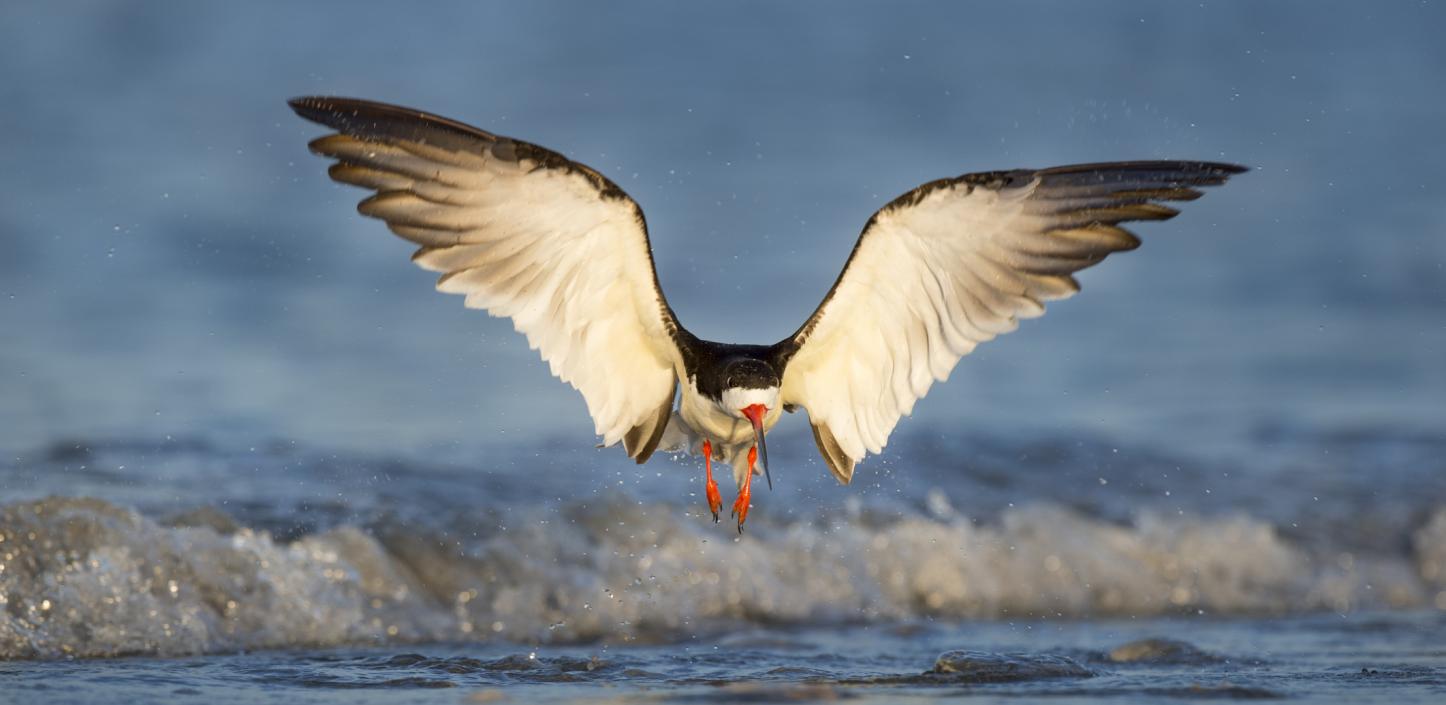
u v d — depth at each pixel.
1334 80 40.66
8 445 15.19
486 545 13.64
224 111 30.66
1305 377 20.66
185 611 11.75
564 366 10.02
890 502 15.64
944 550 14.59
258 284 21.48
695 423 10.45
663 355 10.16
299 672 10.72
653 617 13.16
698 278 22.89
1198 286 24.41
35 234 22.58
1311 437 18.47
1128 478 16.92
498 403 17.80
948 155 30.97
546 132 31.58
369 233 23.83
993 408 19.03
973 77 38.69
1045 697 10.06
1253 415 19.16
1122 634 13.20
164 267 21.81
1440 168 31.55
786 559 14.20
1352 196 29.58
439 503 14.44
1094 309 23.39
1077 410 19.09
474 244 9.66
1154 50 42.88
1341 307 23.67
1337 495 16.75
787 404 10.56
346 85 33.78
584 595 13.22
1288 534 15.78
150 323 19.59
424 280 22.05
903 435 17.80
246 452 15.58
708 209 26.44
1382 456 17.95
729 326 21.02
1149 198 10.02
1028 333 22.14
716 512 10.64
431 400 17.70
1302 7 49.06
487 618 12.81
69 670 10.56
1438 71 41.59
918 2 46.03
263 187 25.72
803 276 23.11
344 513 13.98
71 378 17.45
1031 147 32.16
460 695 9.99
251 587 12.23
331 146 9.25
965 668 10.90
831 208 26.78
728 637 12.70
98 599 11.59
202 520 13.38
